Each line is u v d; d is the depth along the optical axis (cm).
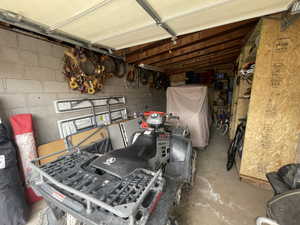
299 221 76
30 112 192
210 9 125
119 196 80
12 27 170
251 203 173
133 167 105
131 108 404
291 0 116
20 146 166
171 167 179
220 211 162
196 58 419
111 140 275
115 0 107
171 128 236
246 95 275
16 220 141
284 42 163
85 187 87
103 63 293
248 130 199
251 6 123
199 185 208
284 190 100
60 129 222
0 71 164
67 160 121
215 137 439
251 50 249
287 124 176
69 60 231
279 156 186
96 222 74
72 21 139
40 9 117
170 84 641
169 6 121
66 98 235
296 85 165
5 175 137
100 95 300
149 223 84
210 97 617
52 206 121
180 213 160
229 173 238
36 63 195
